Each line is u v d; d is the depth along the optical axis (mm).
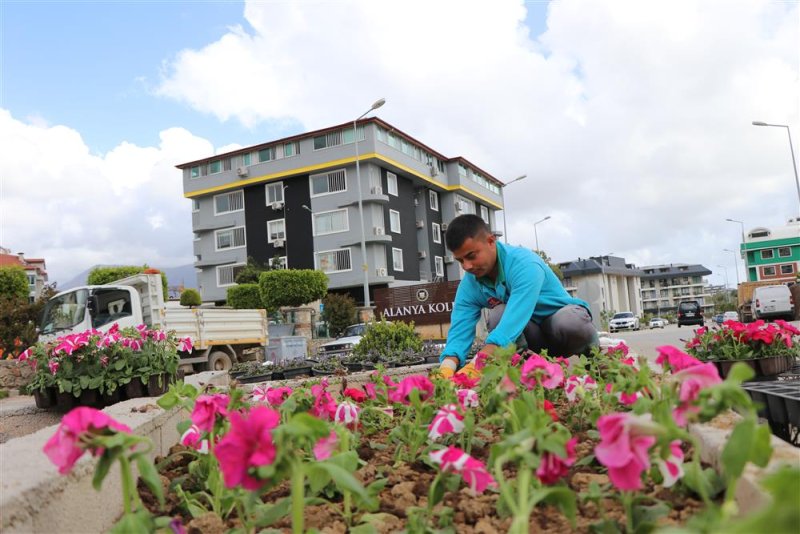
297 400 2455
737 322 4055
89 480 1701
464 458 1391
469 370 2898
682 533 703
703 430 1853
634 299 101625
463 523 1608
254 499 1233
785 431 2852
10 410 7551
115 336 6621
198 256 43562
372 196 37719
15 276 19109
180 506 1928
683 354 1815
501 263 3824
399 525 1614
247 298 32750
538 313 4137
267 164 40344
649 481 1761
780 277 63344
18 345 12930
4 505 1256
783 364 3924
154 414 2723
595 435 2326
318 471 1502
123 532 1193
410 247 42375
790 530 527
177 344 7059
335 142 38688
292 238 39844
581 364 3236
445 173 48125
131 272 30953
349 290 39219
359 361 8445
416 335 9234
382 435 2885
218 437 2023
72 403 6719
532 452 1281
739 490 1379
